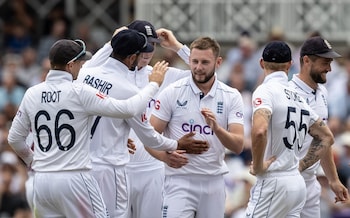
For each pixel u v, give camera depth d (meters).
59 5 63.25
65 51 33.25
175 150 34.81
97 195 33.59
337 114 55.50
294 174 34.12
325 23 61.62
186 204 35.41
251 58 58.22
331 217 45.66
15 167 52.00
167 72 37.25
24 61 60.88
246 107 54.38
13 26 63.12
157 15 62.03
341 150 50.41
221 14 61.81
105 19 62.97
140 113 33.69
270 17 61.81
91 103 33.03
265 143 33.12
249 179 46.59
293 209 34.31
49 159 33.25
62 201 33.25
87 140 33.41
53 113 33.22
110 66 34.31
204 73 34.91
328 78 56.59
